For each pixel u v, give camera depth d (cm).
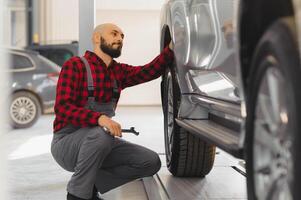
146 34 1477
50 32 1105
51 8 1113
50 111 801
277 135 146
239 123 224
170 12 330
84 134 290
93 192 315
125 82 329
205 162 344
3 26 160
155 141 640
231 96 223
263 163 156
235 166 407
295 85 134
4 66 159
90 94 296
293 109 135
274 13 146
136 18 1470
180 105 306
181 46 306
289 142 139
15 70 772
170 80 337
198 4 280
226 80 230
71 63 295
